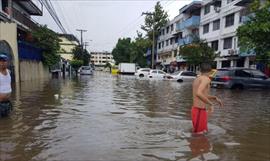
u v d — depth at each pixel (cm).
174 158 545
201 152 582
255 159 554
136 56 7531
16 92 1645
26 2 3516
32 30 3269
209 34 4400
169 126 801
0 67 867
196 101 718
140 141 649
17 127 764
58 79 3281
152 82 3009
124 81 3145
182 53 3906
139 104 1243
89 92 1747
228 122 895
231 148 616
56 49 3425
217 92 1941
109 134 705
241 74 2211
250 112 1104
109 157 542
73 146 604
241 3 3331
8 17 2598
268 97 1662
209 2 4450
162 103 1295
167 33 6656
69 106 1143
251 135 735
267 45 2141
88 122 839
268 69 2905
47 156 543
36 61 3153
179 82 3066
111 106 1166
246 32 2142
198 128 719
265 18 2089
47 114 958
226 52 3809
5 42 2164
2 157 536
